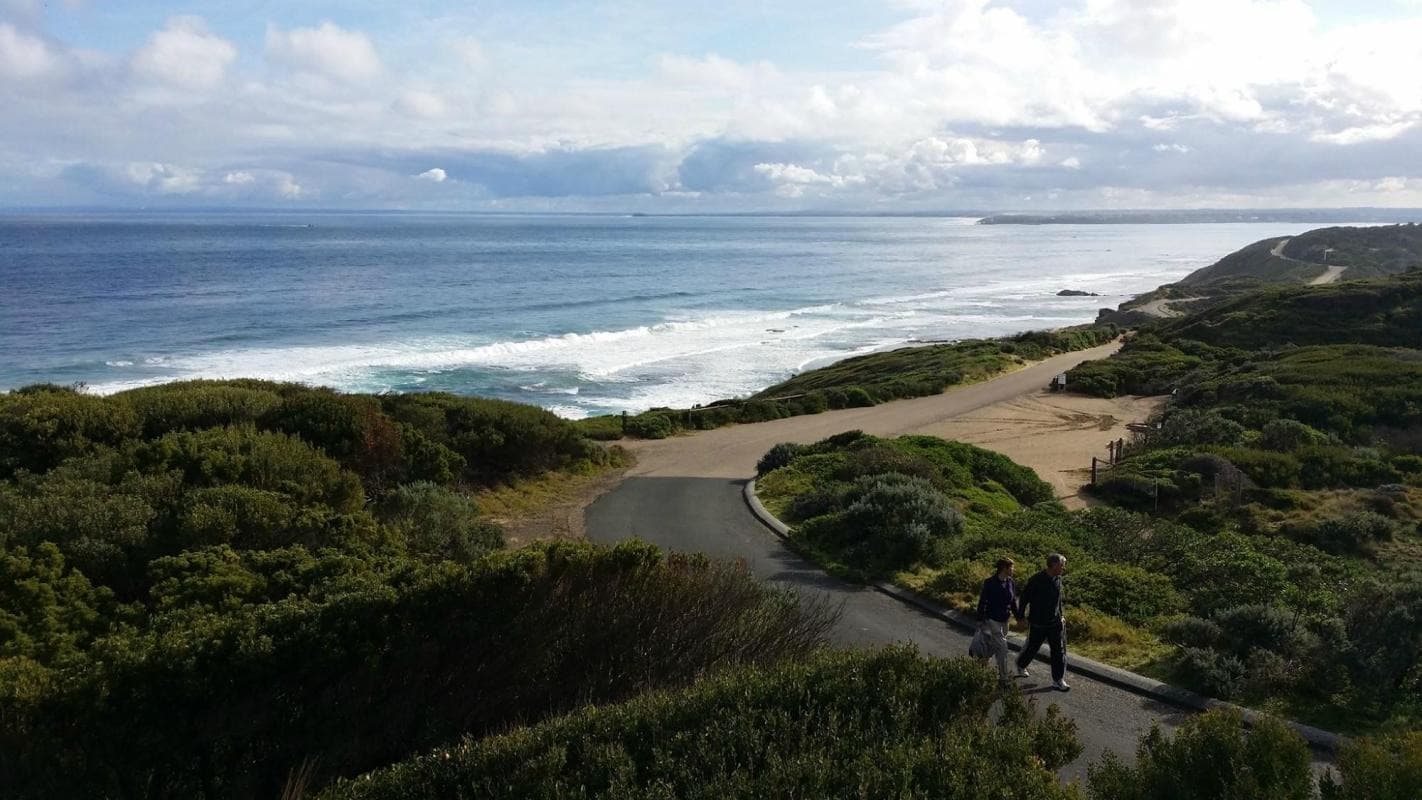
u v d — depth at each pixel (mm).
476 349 53656
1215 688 7957
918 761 4473
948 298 100000
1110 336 59406
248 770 5469
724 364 51719
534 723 6082
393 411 18453
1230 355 41312
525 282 100188
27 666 5855
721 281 111000
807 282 114188
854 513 13875
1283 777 4715
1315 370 30859
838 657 5902
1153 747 5172
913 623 10297
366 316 67625
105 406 14578
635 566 7145
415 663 6117
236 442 12688
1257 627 8789
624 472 21328
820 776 4289
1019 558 12586
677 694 5500
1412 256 119062
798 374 47781
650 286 100500
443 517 12445
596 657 6660
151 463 11836
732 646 7008
